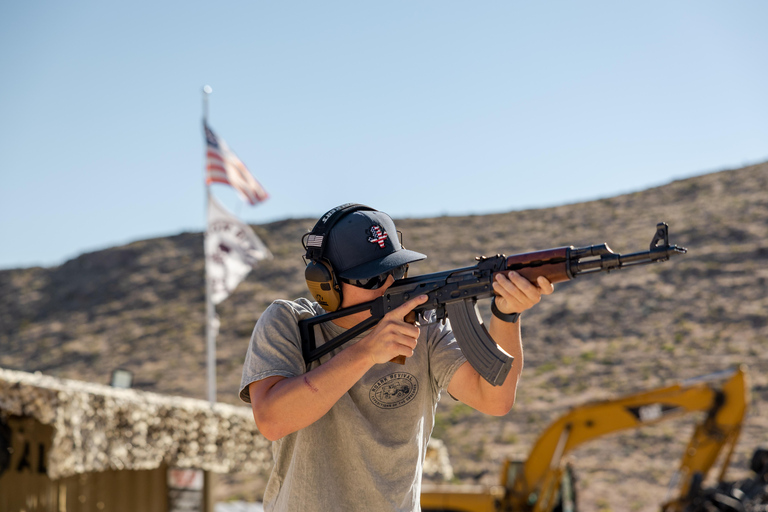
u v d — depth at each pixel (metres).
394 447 2.81
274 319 2.89
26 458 7.54
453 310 2.82
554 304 52.06
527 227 71.00
